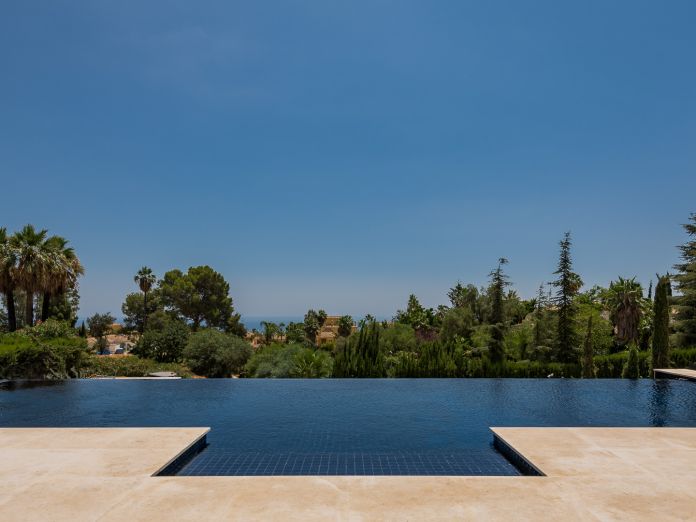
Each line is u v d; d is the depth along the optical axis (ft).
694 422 28.60
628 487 14.16
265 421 29.09
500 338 84.23
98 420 29.37
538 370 63.31
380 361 61.77
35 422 28.94
